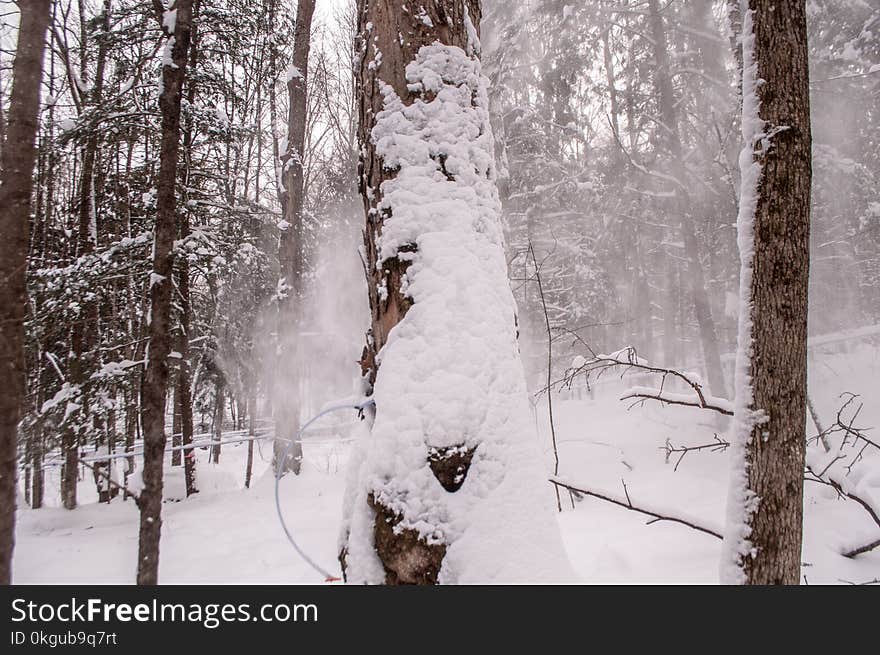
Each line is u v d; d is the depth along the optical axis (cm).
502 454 171
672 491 679
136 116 834
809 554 431
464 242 198
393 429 175
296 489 881
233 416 2066
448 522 162
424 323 186
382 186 210
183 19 454
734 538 274
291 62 1071
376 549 174
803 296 278
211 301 1092
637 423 1055
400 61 216
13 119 324
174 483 954
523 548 159
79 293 834
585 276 1409
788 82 285
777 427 269
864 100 1066
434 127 209
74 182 1167
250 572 477
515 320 208
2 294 307
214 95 998
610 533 516
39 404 1020
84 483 1588
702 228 1258
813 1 1057
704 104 1154
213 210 1081
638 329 1537
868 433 837
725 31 1175
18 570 514
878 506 437
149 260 845
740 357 290
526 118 1320
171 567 508
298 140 1050
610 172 1317
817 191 1121
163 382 404
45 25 342
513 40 1154
